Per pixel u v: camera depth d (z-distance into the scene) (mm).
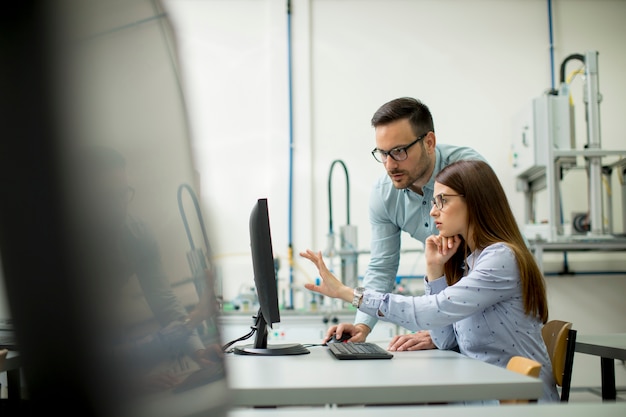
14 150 273
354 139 3711
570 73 3746
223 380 312
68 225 276
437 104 3734
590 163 3037
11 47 274
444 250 1644
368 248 3646
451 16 3773
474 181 1571
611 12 3783
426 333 1730
